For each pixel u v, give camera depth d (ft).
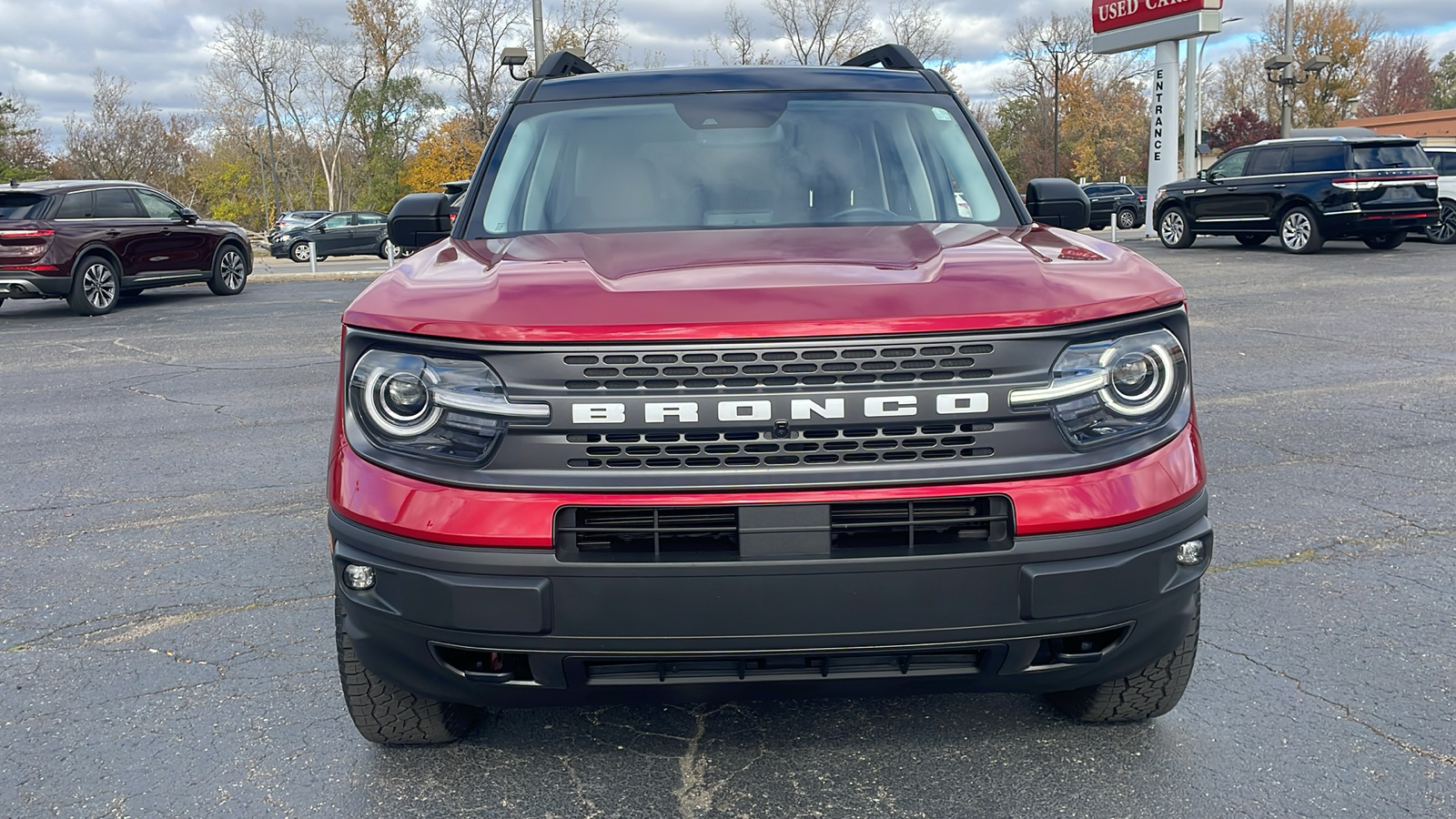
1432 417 22.13
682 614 7.34
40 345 38.78
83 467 20.81
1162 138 86.33
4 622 13.06
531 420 7.35
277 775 9.29
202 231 55.36
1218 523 15.80
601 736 9.82
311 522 16.87
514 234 10.77
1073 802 8.57
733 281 7.87
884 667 7.77
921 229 10.02
